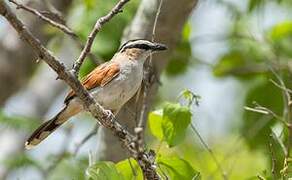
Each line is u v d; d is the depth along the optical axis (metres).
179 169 10.22
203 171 14.72
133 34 12.69
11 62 17.70
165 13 12.52
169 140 10.27
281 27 16.81
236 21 16.77
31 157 15.38
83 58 9.23
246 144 15.41
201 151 15.84
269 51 16.66
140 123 10.25
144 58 12.19
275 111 15.91
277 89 16.02
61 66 9.06
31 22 17.00
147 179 9.52
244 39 17.14
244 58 17.20
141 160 9.46
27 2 15.05
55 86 20.94
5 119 15.34
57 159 15.19
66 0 17.33
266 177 10.52
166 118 10.28
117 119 12.36
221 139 16.61
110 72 11.84
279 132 11.50
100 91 11.81
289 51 16.62
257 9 16.58
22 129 15.66
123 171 10.23
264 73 16.62
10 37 17.89
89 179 9.91
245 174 16.25
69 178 14.36
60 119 11.59
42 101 20.53
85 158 14.88
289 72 14.17
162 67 12.80
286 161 9.96
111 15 9.20
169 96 18.17
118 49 13.97
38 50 8.81
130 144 9.73
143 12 12.69
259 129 15.20
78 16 16.08
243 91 17.61
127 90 11.98
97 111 9.70
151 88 12.41
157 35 12.62
